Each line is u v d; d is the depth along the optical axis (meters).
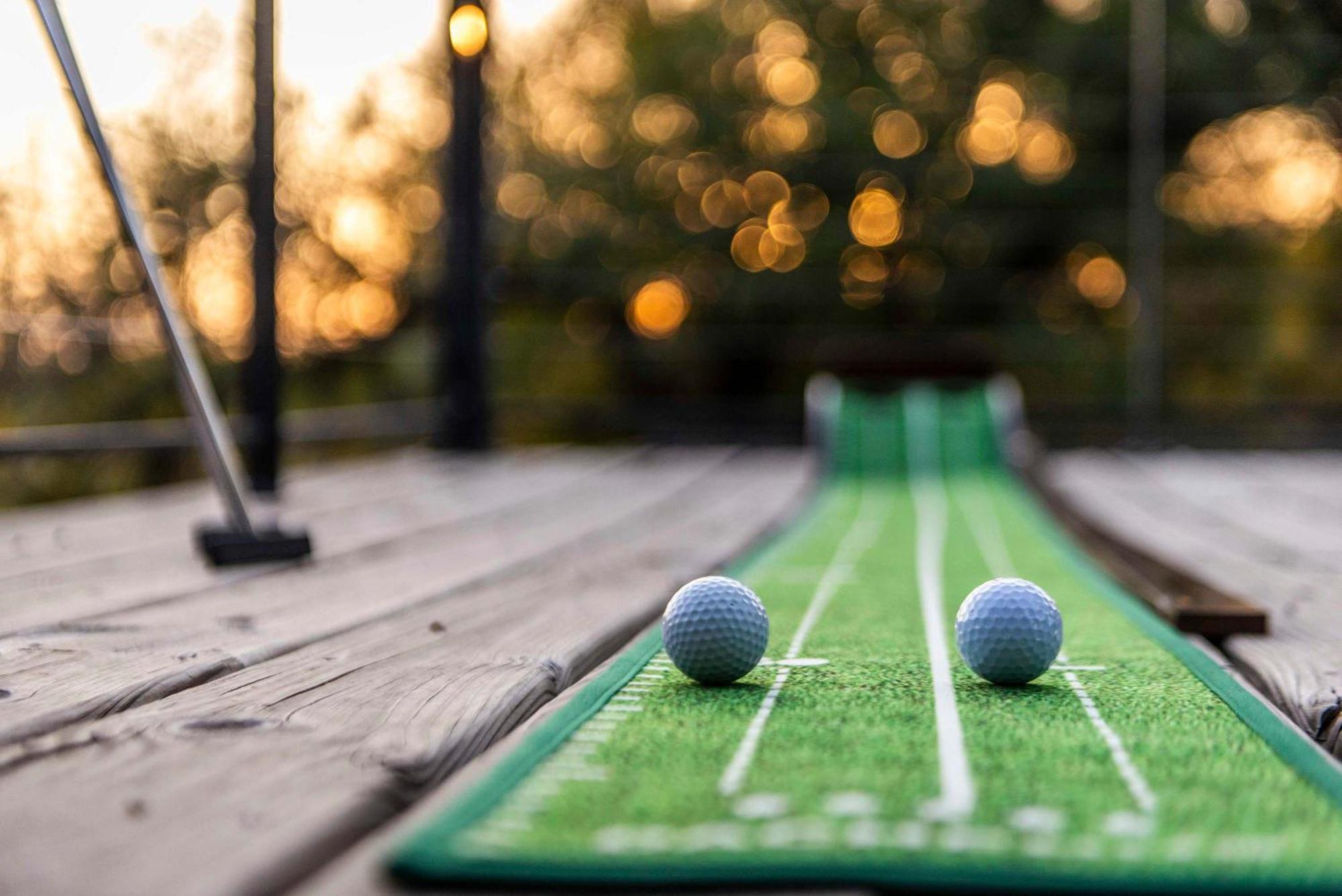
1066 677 0.80
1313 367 4.26
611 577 1.20
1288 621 1.02
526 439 4.23
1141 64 3.16
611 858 0.54
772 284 5.33
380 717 0.70
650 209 5.80
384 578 1.18
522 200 5.86
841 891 0.53
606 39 6.13
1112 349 4.87
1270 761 0.64
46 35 1.18
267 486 2.02
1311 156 4.67
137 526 1.59
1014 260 5.37
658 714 0.71
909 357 3.46
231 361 3.78
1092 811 0.58
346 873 0.55
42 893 0.52
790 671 0.82
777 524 1.81
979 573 1.27
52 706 0.73
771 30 5.91
